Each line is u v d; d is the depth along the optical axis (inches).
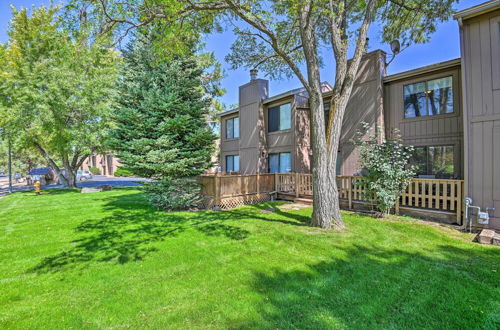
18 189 739.4
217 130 887.1
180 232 236.2
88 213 330.6
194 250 187.5
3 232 244.4
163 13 254.5
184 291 128.0
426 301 115.3
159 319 105.4
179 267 158.1
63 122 548.4
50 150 692.1
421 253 172.1
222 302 116.8
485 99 223.0
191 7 245.3
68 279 143.9
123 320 105.4
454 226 239.0
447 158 318.0
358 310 109.0
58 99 521.0
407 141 352.5
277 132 514.6
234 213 321.1
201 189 374.6
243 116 577.3
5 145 631.8
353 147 397.1
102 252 186.5
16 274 151.3
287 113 496.4
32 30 541.0
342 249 181.8
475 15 225.5
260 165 534.0
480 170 224.4
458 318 103.2
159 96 327.9
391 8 380.2
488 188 220.2
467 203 225.8
